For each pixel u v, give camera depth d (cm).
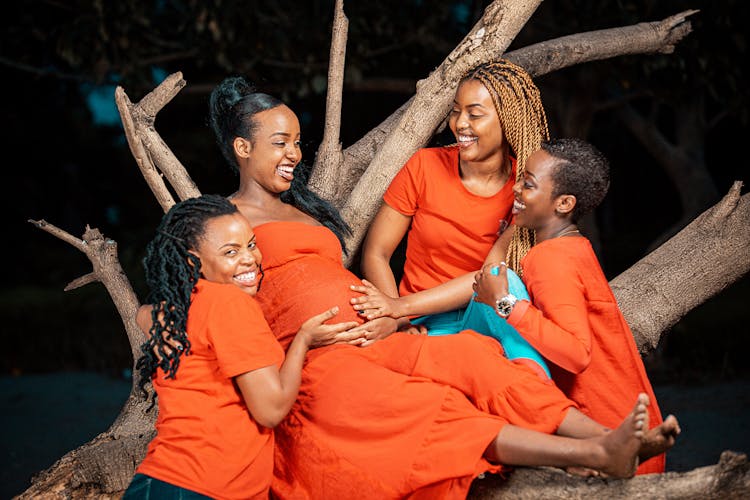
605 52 511
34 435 729
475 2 841
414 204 389
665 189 1573
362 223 443
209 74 1025
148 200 1677
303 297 340
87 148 1652
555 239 332
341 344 330
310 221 370
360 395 315
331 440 318
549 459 290
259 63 827
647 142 875
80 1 788
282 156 358
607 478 296
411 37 837
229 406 305
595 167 335
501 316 318
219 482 297
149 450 307
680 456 579
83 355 1055
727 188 1466
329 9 814
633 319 417
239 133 359
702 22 755
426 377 317
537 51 490
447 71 436
